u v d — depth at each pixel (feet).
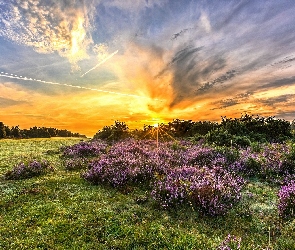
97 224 21.39
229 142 58.54
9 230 20.81
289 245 18.30
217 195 24.71
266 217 23.27
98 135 103.55
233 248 17.07
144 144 68.69
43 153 66.08
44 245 18.56
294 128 73.36
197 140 73.92
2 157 58.29
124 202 26.78
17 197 29.09
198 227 21.49
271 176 35.50
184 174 33.22
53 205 25.93
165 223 22.02
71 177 37.50
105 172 34.68
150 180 32.91
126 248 17.93
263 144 56.80
